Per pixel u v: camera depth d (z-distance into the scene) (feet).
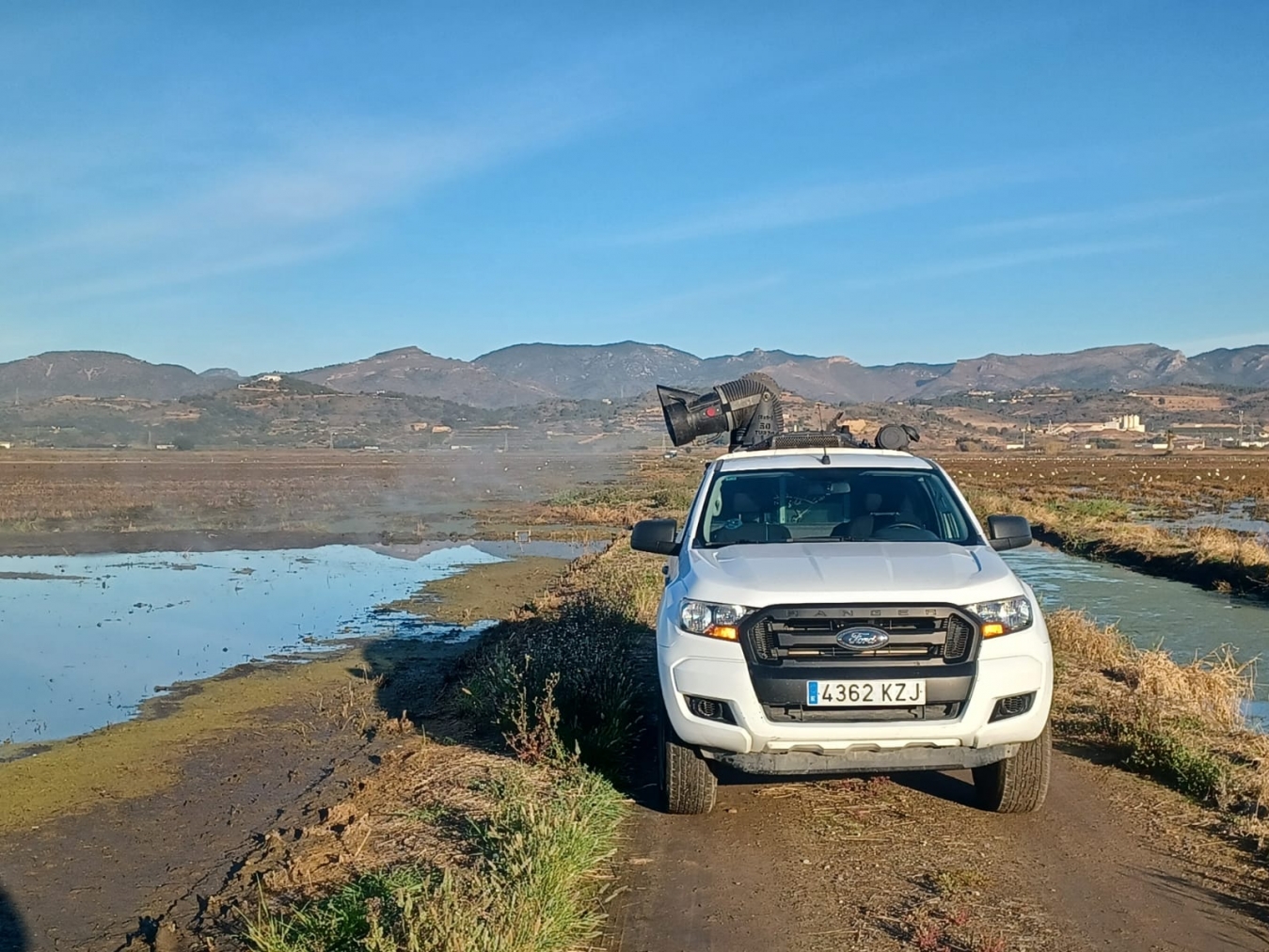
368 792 19.70
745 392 29.40
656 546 21.12
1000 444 522.88
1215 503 133.18
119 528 90.94
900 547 18.90
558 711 21.07
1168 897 14.64
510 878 13.87
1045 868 15.71
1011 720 16.20
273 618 45.27
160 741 25.73
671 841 17.12
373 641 39.58
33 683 32.81
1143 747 20.89
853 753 16.28
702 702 16.60
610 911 14.49
